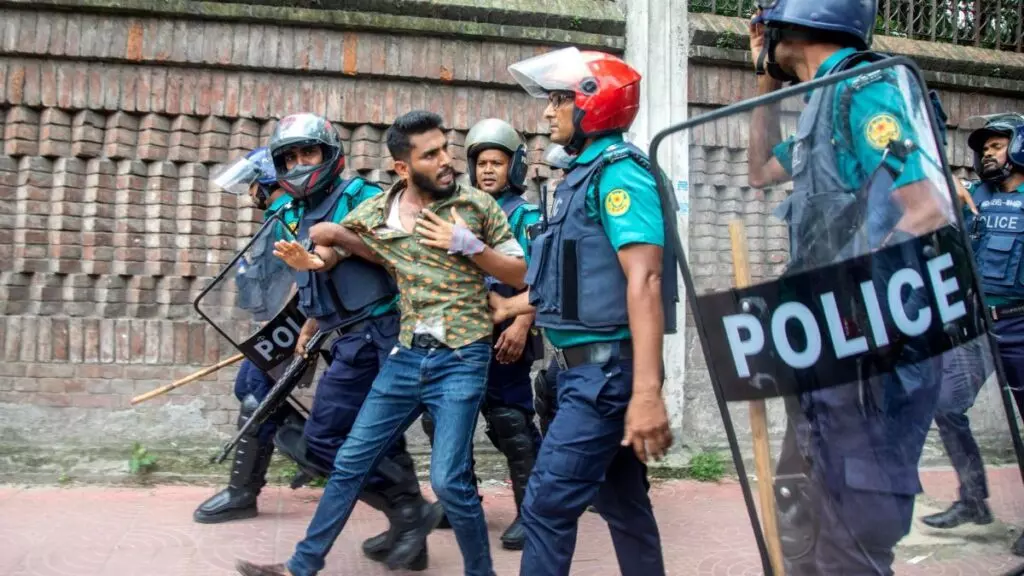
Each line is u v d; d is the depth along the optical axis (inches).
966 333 81.7
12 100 187.0
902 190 81.4
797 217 82.4
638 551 111.0
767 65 99.1
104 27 189.2
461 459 118.2
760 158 83.8
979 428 81.9
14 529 153.6
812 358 81.5
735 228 84.0
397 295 138.4
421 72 201.5
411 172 123.3
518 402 157.9
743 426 82.4
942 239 81.7
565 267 101.7
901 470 81.7
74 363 188.5
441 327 120.2
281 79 197.2
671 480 199.5
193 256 194.4
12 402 185.5
